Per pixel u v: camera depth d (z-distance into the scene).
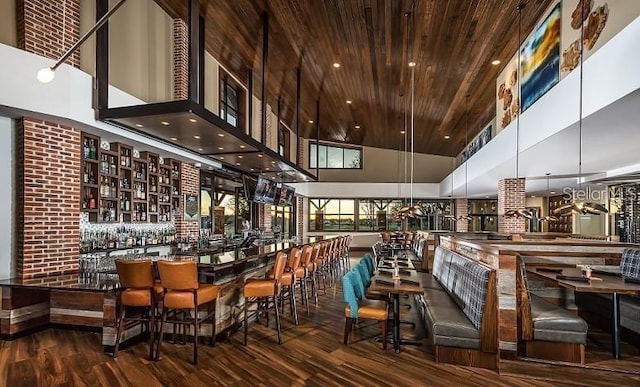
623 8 4.03
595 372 3.49
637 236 9.62
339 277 9.12
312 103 10.17
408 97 8.71
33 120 4.78
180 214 7.86
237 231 11.12
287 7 5.23
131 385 3.25
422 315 5.16
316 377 3.47
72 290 4.07
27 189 4.72
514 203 9.35
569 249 5.17
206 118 4.99
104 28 5.21
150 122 5.15
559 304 5.22
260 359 3.88
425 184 16.66
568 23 5.29
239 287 4.96
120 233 6.44
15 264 4.72
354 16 5.12
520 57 6.89
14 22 4.60
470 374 3.56
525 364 3.54
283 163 8.67
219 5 5.59
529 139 5.77
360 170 17.00
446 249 6.08
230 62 8.09
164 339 4.40
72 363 3.69
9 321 4.26
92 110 5.09
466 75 7.34
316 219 17.03
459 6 4.83
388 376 3.50
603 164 7.40
